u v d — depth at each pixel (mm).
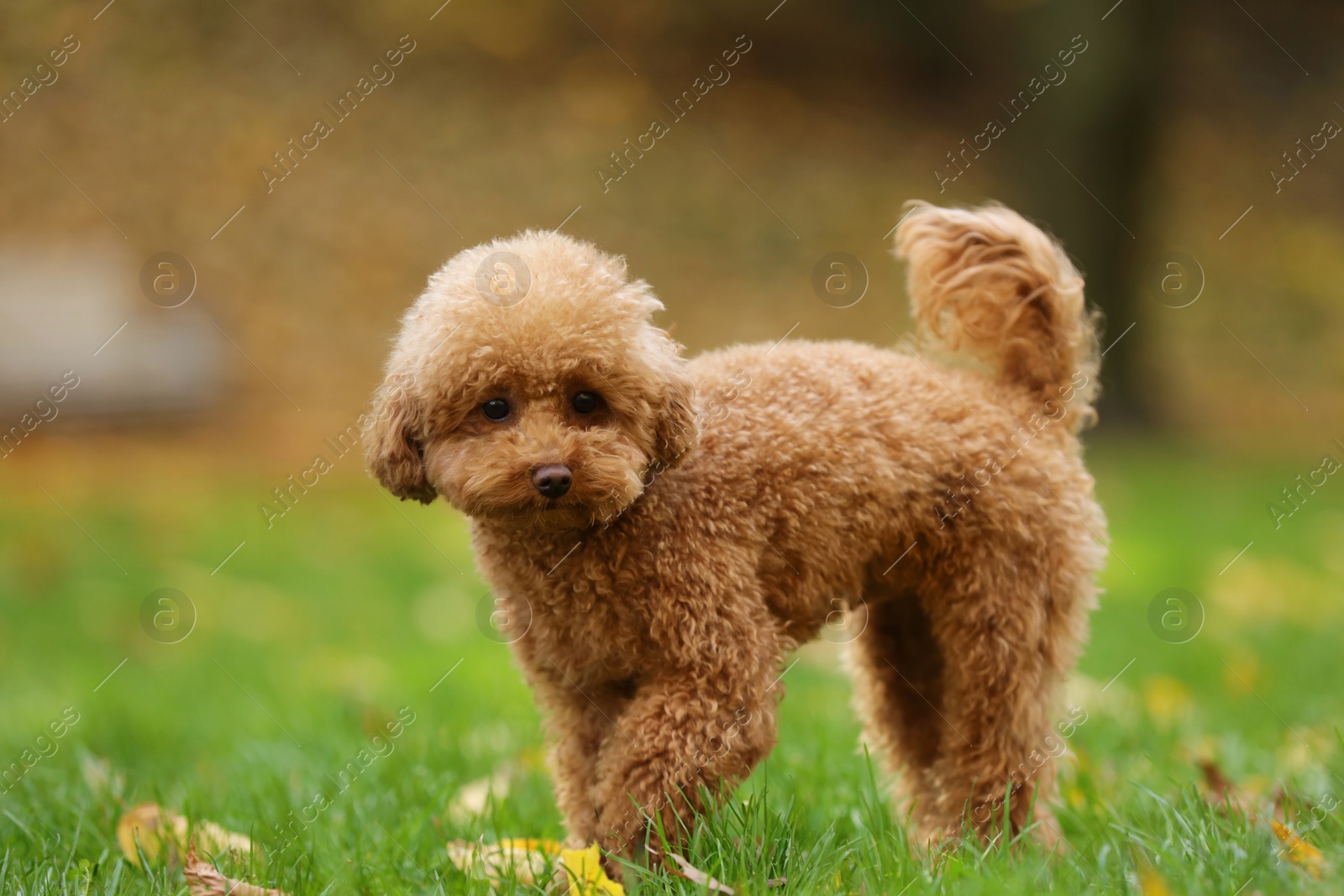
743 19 24734
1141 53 17969
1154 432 18531
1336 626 10312
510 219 19891
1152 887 3990
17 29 19703
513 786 5984
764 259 20531
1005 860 4402
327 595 12156
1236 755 6348
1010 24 24453
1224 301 22281
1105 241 18297
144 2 20750
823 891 4164
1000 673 5156
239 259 18125
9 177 17953
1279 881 4062
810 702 8031
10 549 12664
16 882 4492
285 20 21547
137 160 18688
